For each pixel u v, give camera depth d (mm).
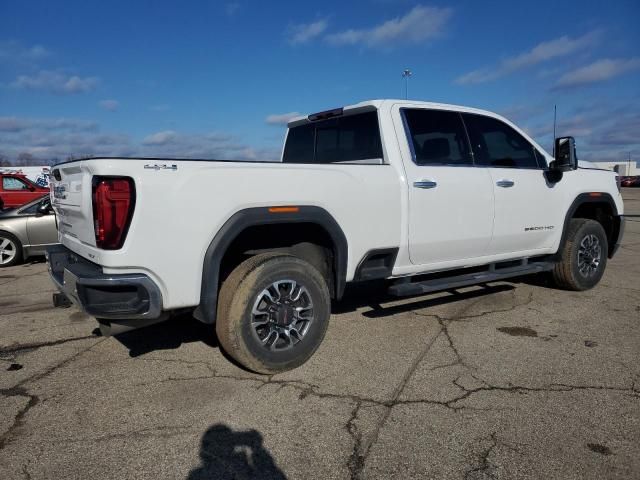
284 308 3703
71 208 3787
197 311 3529
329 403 3316
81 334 4809
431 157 4699
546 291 6215
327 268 4199
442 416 3137
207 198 3355
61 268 4141
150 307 3244
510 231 5246
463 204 4781
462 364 3941
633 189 52594
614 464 2646
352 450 2785
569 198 5840
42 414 3201
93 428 3023
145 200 3158
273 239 4109
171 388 3557
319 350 4254
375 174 4215
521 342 4426
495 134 5332
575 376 3715
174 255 3283
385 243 4293
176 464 2666
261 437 2916
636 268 7828
